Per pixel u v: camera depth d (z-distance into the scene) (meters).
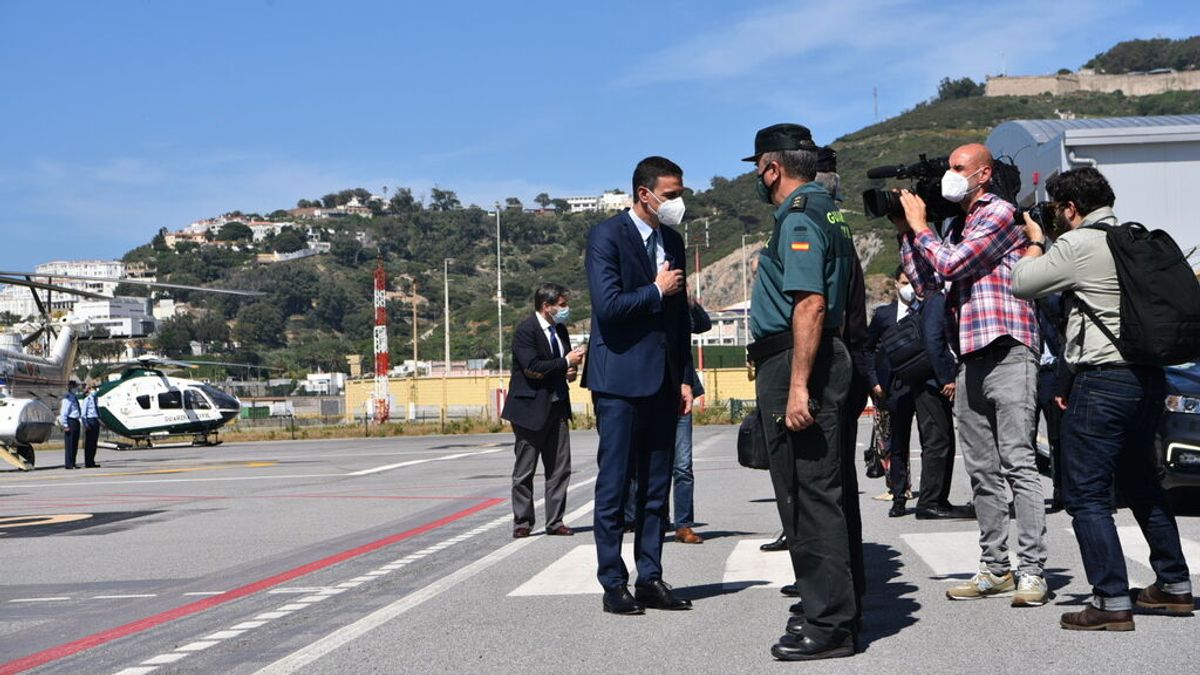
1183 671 4.68
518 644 5.65
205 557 9.66
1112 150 23.17
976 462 6.49
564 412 10.32
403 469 22.22
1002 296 6.34
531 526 10.33
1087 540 5.55
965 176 6.29
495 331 190.75
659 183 6.57
